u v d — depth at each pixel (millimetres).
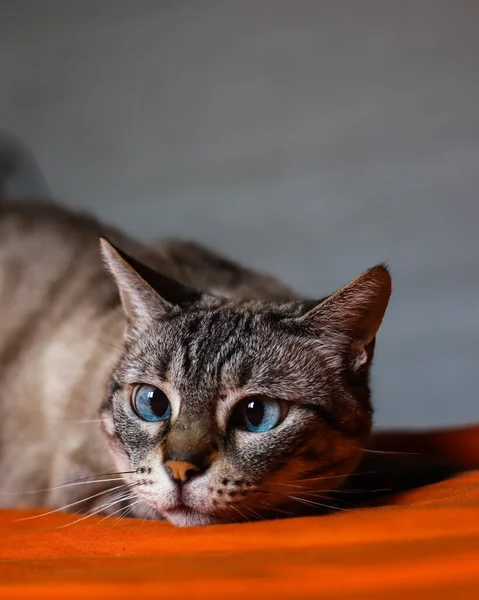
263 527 367
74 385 544
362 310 446
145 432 433
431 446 567
